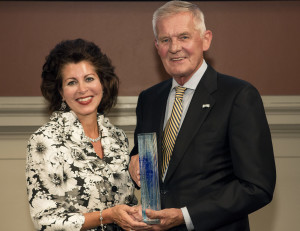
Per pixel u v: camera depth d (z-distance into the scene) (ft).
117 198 7.08
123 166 7.27
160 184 6.83
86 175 6.86
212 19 10.63
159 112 7.32
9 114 10.43
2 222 10.66
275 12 10.61
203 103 6.77
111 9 10.61
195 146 6.60
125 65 10.63
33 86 10.62
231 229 6.52
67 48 7.22
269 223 10.80
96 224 6.61
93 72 7.26
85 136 7.18
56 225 6.43
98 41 10.62
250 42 10.64
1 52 10.63
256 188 6.23
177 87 7.23
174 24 6.87
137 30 10.62
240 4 10.61
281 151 10.64
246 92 6.61
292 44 10.61
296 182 10.68
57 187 6.67
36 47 10.64
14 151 10.60
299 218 10.71
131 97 10.43
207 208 6.23
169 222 6.19
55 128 7.02
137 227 6.29
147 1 10.58
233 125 6.49
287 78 10.63
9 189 10.66
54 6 10.60
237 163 6.38
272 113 10.45
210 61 10.67
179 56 6.89
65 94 7.18
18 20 10.61
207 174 6.51
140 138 6.15
